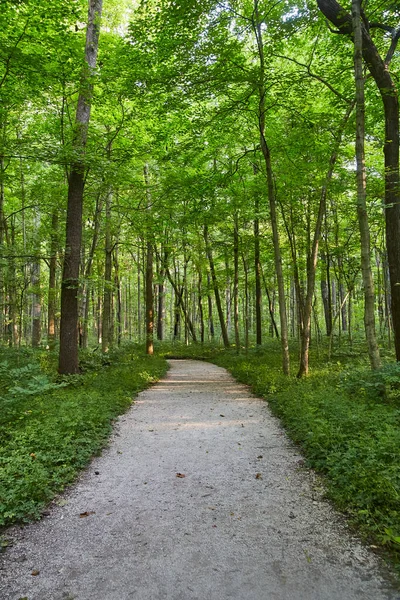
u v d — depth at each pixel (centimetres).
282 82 1082
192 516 404
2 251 1209
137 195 1733
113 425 770
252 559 326
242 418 824
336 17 917
